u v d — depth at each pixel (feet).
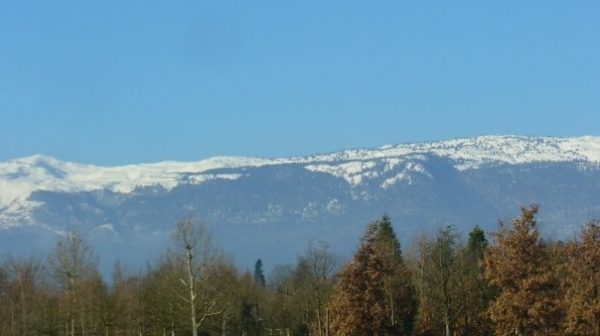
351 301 587.27
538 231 518.37
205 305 510.17
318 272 630.33
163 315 549.54
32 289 639.35
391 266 602.85
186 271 526.98
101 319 554.05
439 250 551.18
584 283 485.56
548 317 495.82
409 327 596.29
